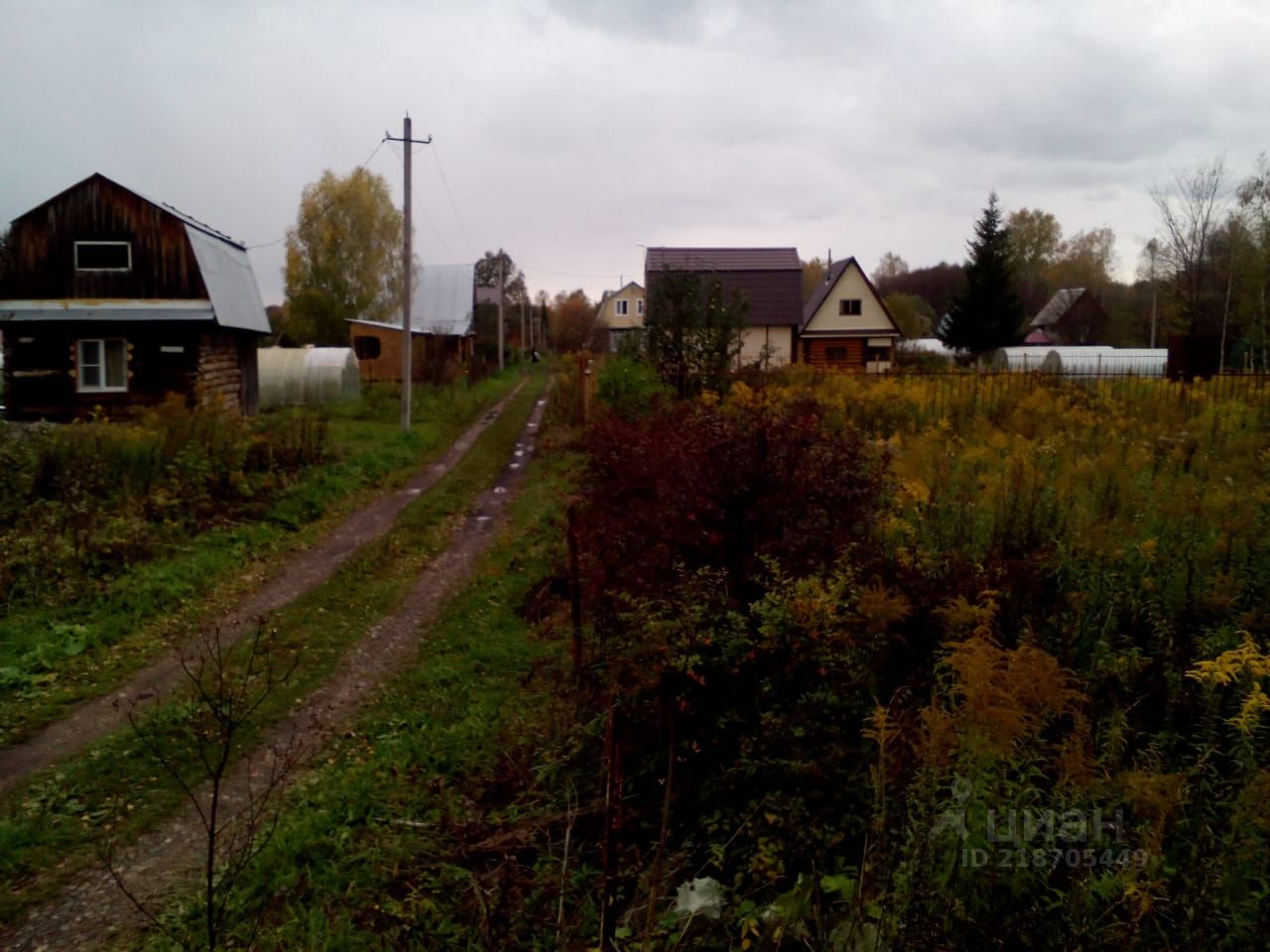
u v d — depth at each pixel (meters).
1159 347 62.41
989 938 2.93
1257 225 41.44
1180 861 3.27
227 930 4.37
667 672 4.91
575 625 6.90
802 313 41.88
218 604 9.61
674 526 5.91
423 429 23.69
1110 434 10.44
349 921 4.36
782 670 4.77
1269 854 3.02
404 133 22.78
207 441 14.59
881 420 14.09
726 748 4.73
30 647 8.01
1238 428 11.32
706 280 21.59
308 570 11.15
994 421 13.64
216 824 5.37
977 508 6.91
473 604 9.57
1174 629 4.97
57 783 5.86
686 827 4.56
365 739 6.53
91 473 12.48
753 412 6.49
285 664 7.94
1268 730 3.96
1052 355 43.81
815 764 4.29
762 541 5.65
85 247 21.33
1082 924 2.90
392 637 8.76
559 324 92.00
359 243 58.81
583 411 19.92
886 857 3.27
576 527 7.31
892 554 5.68
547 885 4.24
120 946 4.32
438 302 58.84
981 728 3.26
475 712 6.73
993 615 4.83
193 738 6.44
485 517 14.31
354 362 31.92
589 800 5.09
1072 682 4.38
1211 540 5.95
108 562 10.09
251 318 24.67
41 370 21.36
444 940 4.08
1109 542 5.71
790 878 4.05
